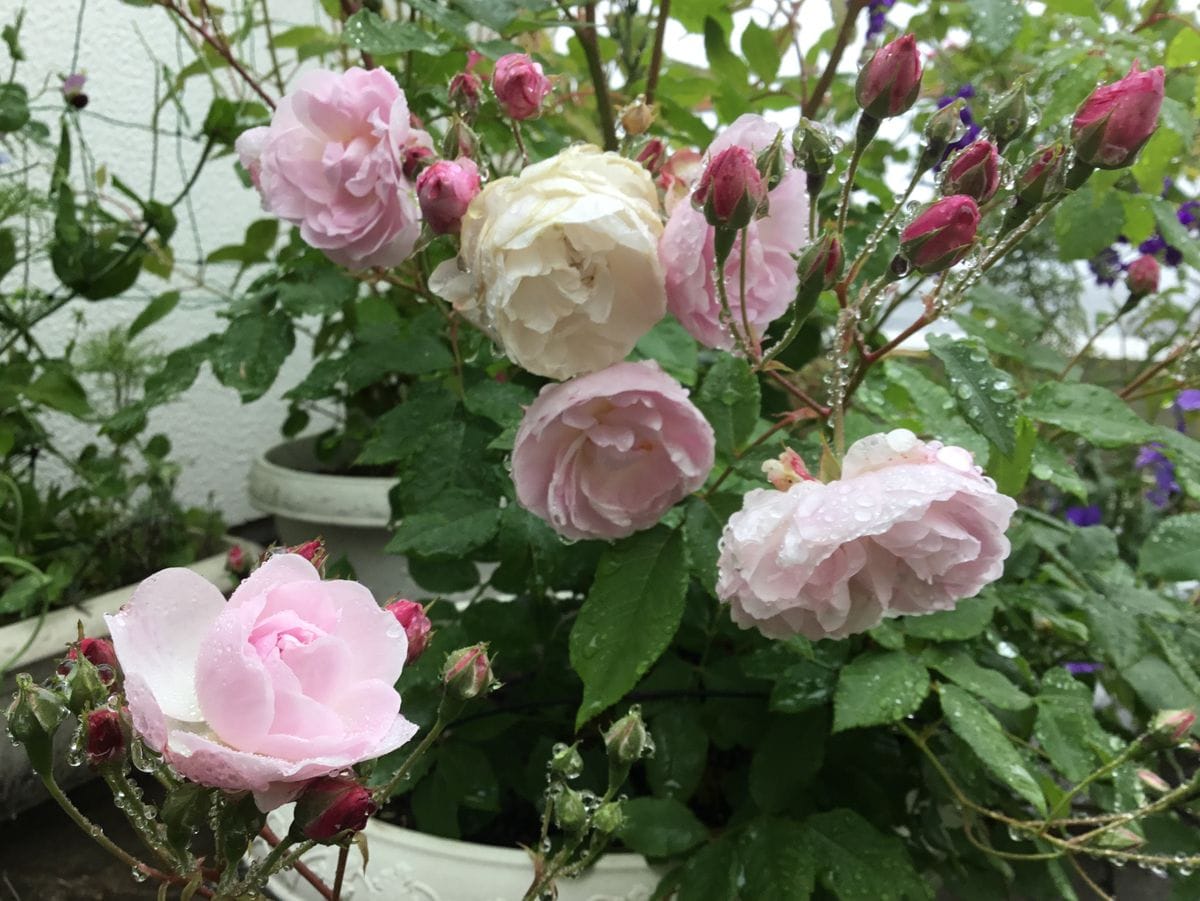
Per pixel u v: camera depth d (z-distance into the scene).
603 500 0.31
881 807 0.37
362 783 0.25
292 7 0.77
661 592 0.32
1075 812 0.41
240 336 0.43
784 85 0.60
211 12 0.50
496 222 0.28
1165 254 0.55
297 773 0.20
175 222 0.54
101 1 0.65
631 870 0.35
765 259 0.32
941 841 0.38
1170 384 0.50
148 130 0.67
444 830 0.38
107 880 0.42
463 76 0.36
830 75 0.47
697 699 0.40
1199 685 0.37
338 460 0.71
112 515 0.56
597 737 0.41
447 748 0.39
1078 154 0.28
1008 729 0.38
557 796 0.29
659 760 0.38
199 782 0.21
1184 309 0.63
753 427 0.36
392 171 0.33
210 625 0.23
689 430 0.31
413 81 0.46
